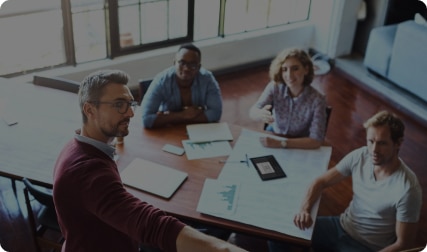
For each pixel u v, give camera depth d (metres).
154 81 2.73
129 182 2.15
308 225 1.97
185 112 2.65
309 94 2.62
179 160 2.33
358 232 2.21
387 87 4.61
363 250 2.18
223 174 2.25
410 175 2.02
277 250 2.35
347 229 2.26
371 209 2.13
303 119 2.66
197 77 2.74
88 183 1.35
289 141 2.49
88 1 3.92
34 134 2.46
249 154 2.41
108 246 1.45
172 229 1.24
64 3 3.79
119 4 4.06
